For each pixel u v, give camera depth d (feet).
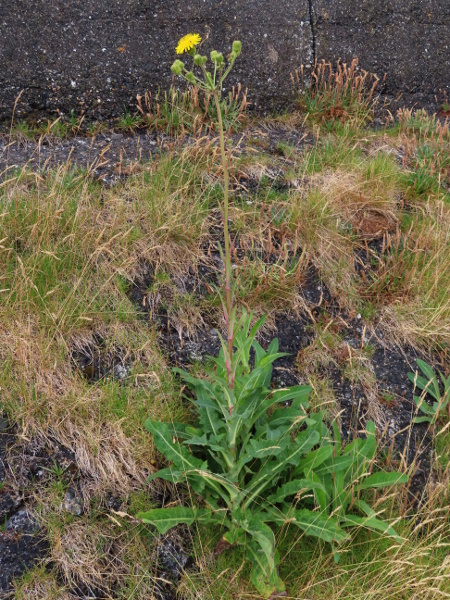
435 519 8.91
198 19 16.30
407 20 18.16
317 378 10.80
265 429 8.78
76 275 11.15
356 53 17.83
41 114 15.49
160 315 11.21
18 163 13.62
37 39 15.28
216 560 8.37
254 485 8.16
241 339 8.84
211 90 7.34
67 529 8.34
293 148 15.43
